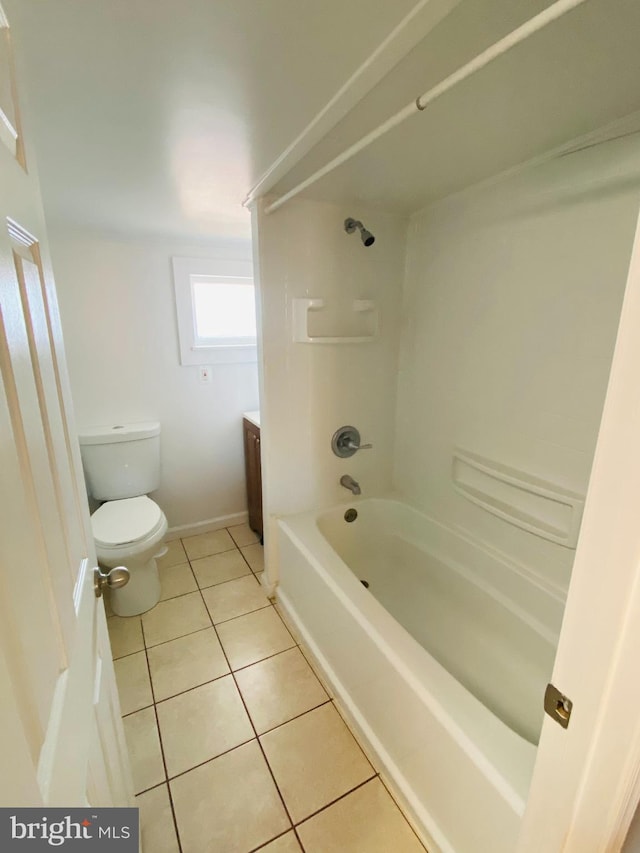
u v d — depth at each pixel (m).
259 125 1.02
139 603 1.95
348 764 1.28
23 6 0.60
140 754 1.31
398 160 1.26
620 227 1.11
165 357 2.40
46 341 0.62
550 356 1.34
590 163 1.14
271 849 1.07
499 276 1.49
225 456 2.71
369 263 1.86
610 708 0.48
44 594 0.50
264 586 2.14
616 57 0.77
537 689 1.35
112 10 0.62
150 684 1.57
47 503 0.54
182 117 0.98
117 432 2.20
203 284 2.46
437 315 1.80
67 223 1.92
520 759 0.88
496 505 1.58
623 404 0.41
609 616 0.46
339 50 0.74
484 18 0.67
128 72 0.79
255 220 1.61
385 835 1.10
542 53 0.75
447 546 1.82
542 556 1.45
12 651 0.38
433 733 1.02
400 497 2.13
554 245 1.28
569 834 0.57
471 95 0.90
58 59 0.75
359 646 1.32
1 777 0.32
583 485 1.28
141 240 2.20
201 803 1.17
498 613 1.55
